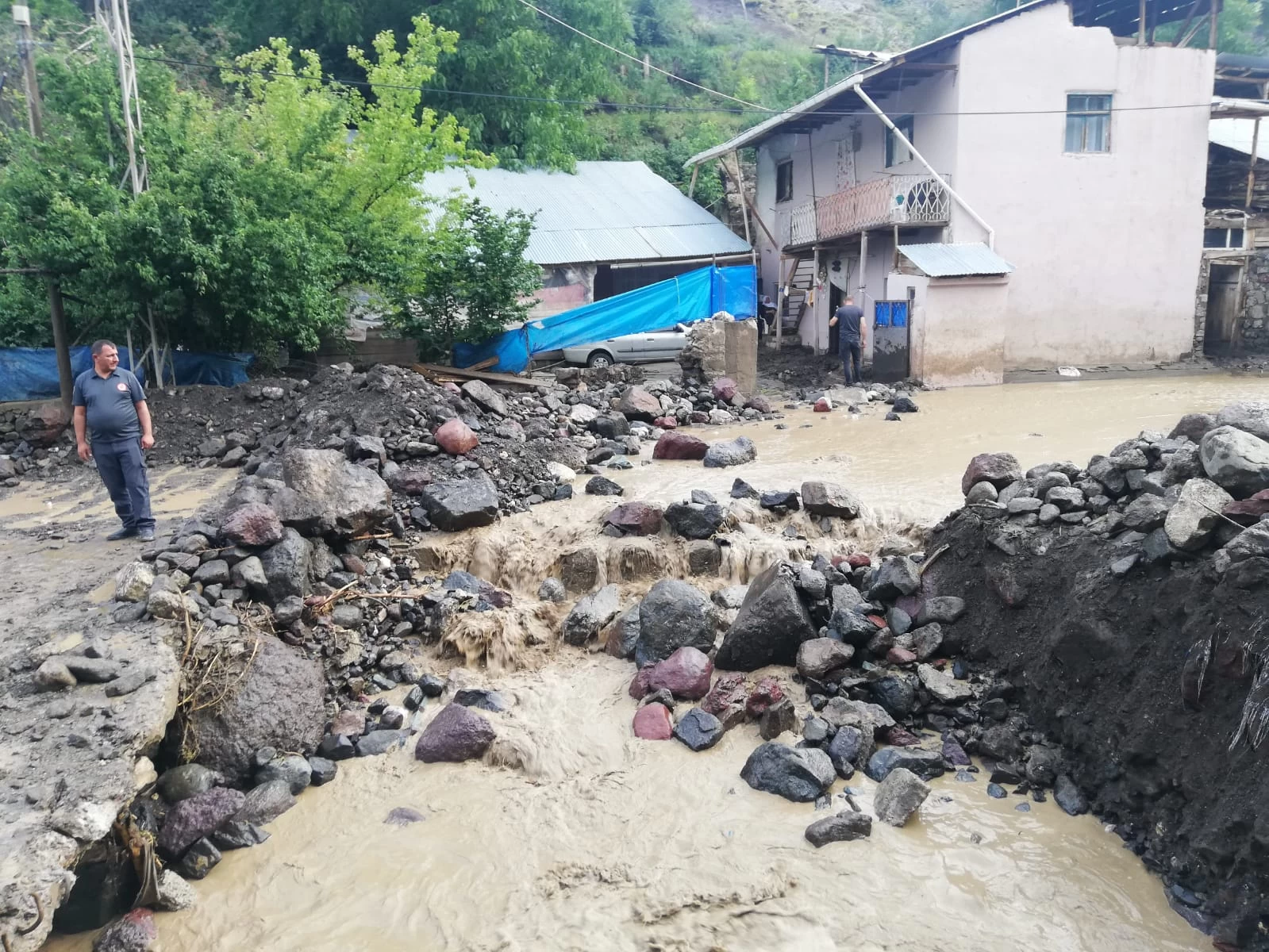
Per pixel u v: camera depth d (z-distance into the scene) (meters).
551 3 28.53
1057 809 5.98
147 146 14.04
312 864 5.73
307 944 5.11
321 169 16.23
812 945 4.96
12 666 6.23
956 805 6.05
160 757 6.36
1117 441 12.40
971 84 19.59
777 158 28.12
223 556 7.73
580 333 18.59
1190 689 5.36
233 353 15.34
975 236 20.12
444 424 11.17
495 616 8.11
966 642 7.32
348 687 7.46
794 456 12.09
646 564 8.87
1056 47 19.84
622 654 7.93
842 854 5.61
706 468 11.52
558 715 7.20
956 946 4.90
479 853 5.79
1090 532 6.81
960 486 10.16
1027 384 19.31
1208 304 23.34
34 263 13.19
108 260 12.88
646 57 36.78
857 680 7.11
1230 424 6.73
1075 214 20.59
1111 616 6.16
